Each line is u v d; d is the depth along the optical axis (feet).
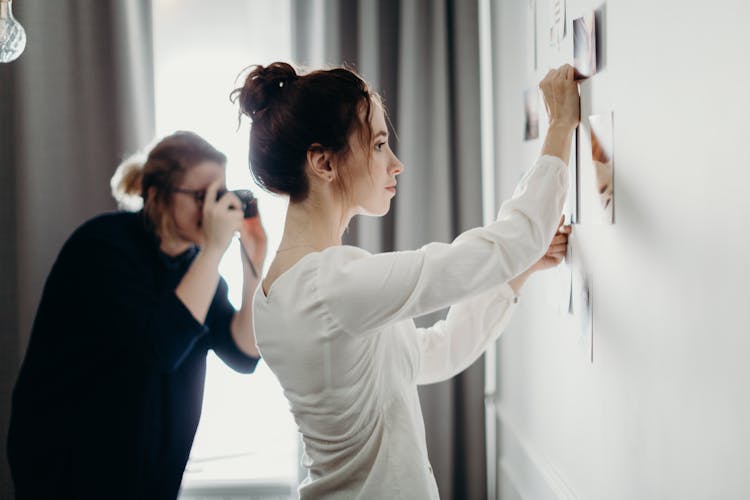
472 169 7.15
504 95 6.47
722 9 2.44
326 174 3.22
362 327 2.98
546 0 4.81
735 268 2.40
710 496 2.64
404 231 7.14
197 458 7.86
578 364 4.31
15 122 6.87
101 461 4.44
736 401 2.43
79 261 4.40
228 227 4.65
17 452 4.48
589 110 3.91
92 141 6.97
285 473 7.79
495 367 7.26
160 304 4.48
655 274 3.07
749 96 2.27
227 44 7.73
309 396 3.18
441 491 7.23
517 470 6.13
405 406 3.29
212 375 7.99
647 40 3.09
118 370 4.42
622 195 3.44
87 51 6.93
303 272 3.13
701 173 2.62
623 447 3.55
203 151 4.60
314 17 7.20
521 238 3.04
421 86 7.16
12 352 7.07
